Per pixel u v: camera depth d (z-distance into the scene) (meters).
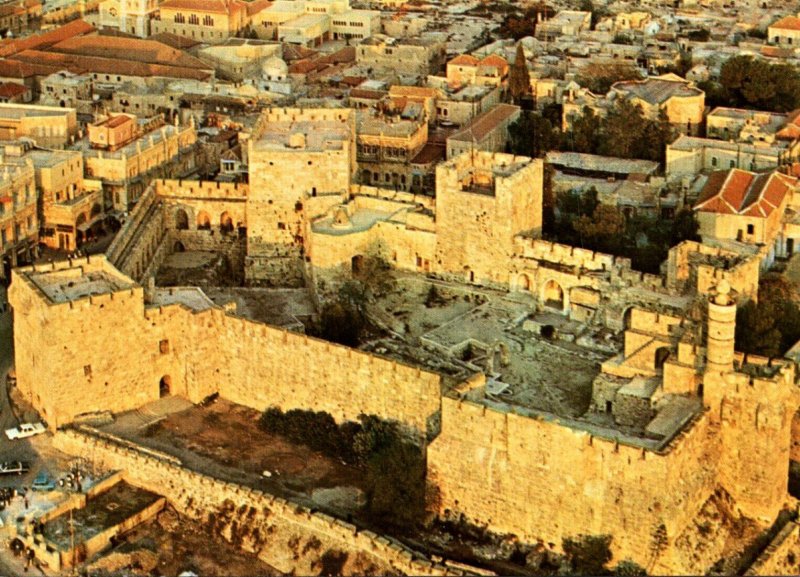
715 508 198.00
